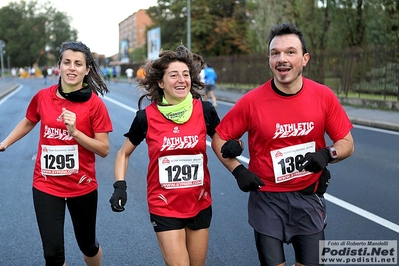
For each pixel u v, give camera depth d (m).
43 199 3.69
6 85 41.16
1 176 8.15
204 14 50.12
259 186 3.17
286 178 3.27
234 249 4.95
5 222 5.81
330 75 20.84
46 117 3.73
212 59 34.88
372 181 7.56
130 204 6.54
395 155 9.70
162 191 3.44
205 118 3.51
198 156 3.46
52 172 3.72
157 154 3.43
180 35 57.44
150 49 56.66
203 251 3.57
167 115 3.41
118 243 5.15
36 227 5.64
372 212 6.00
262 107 3.25
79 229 3.94
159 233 3.44
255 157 3.37
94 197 3.90
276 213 3.27
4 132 13.19
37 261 4.70
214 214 6.07
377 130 13.46
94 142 3.70
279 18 28.77
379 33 21.03
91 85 3.96
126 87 39.00
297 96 3.21
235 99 23.42
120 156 3.63
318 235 3.29
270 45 3.21
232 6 51.59
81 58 3.70
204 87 3.70
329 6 24.41
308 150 3.30
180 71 3.40
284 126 3.23
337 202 6.43
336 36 24.53
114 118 16.22
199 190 3.46
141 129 3.52
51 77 55.91
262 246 3.26
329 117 3.31
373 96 18.39
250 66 28.44
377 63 18.06
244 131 3.40
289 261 4.66
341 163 8.96
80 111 3.74
